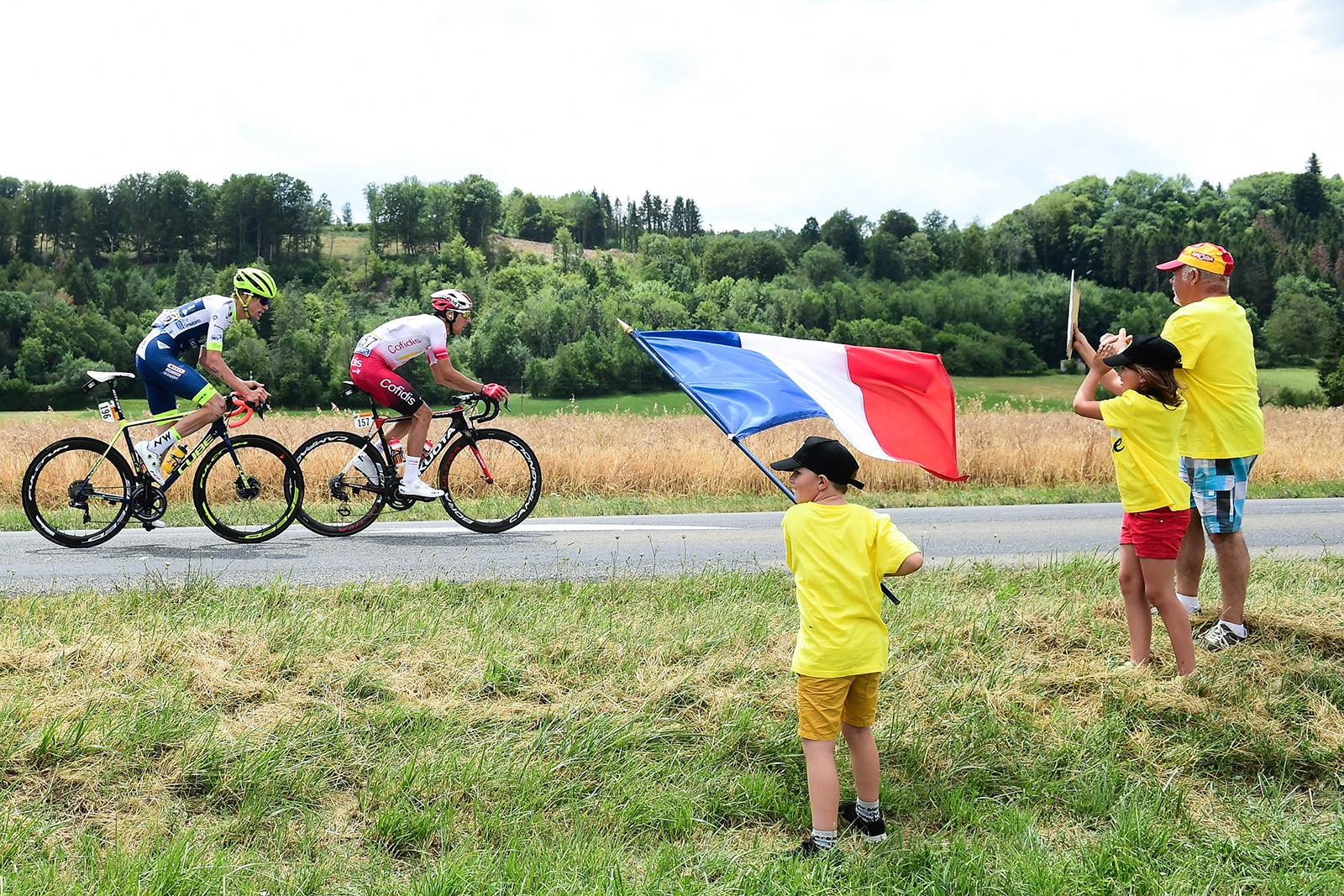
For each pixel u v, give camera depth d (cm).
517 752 441
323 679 499
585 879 351
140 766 412
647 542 904
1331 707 487
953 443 553
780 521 1069
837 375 556
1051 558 815
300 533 908
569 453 1446
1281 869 367
